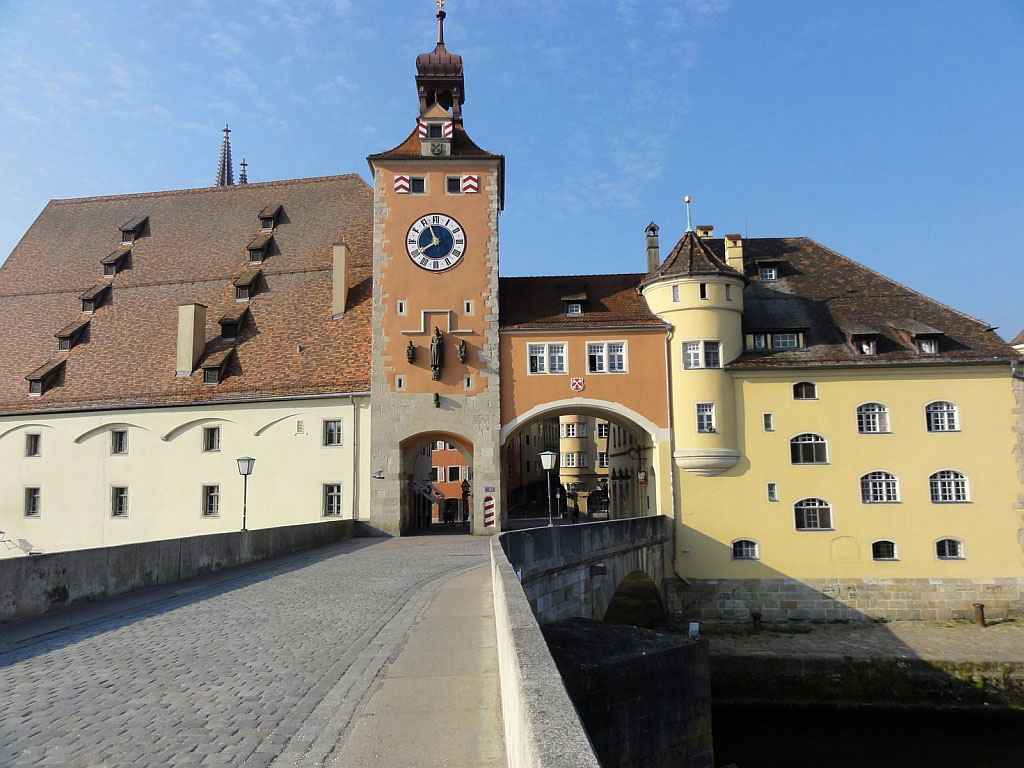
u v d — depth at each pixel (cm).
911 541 3462
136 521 3956
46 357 4438
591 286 4100
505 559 1372
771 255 4316
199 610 1466
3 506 4147
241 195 5069
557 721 384
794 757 2550
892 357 3569
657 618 3541
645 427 3656
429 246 3841
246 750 676
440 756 659
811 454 3566
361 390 3784
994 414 3512
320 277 4419
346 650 1087
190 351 4106
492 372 3734
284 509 3784
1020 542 3425
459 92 4169
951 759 2522
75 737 714
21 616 1380
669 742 1836
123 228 4984
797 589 3478
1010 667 2825
